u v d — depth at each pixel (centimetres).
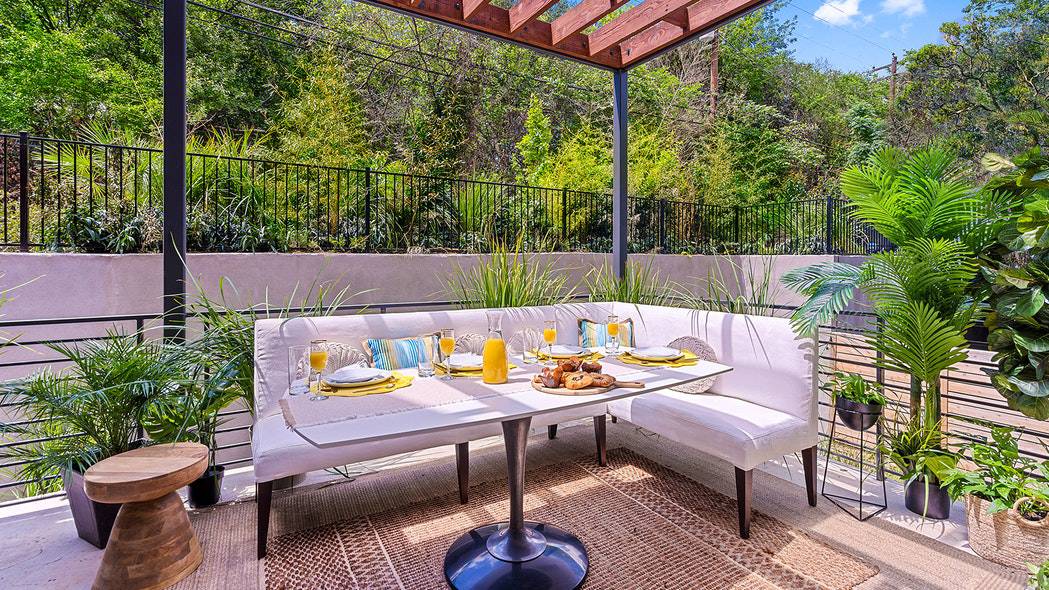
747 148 1285
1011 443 218
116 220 429
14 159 466
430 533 223
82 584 182
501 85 1134
